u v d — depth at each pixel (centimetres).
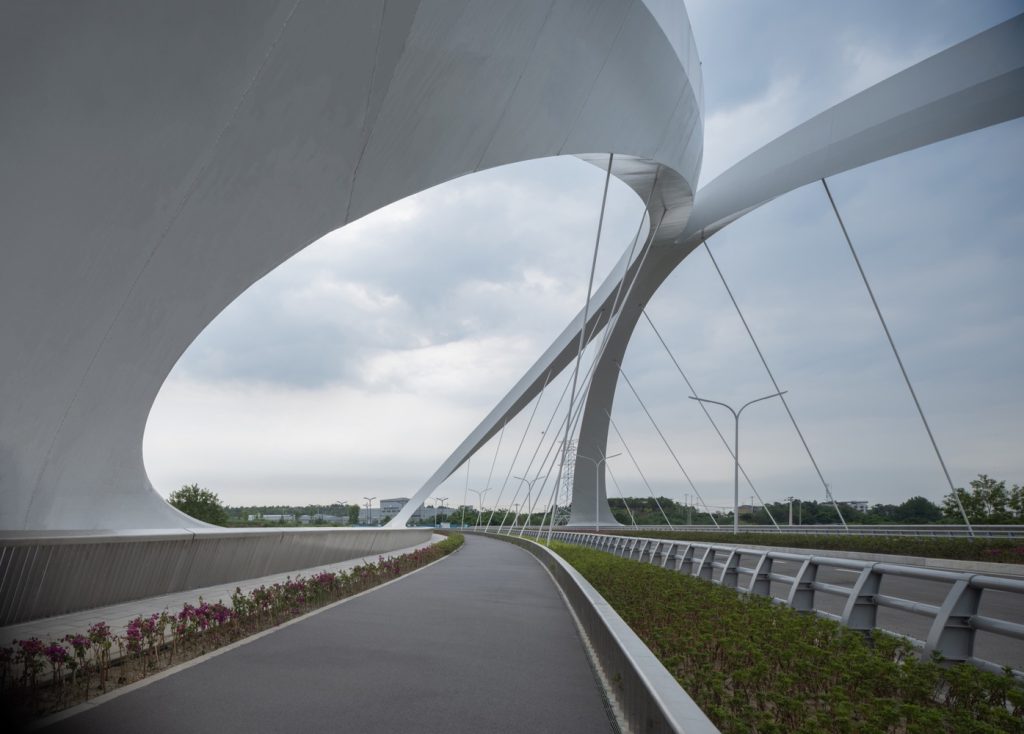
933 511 8800
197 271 1230
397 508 15862
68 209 931
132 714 481
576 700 544
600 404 7069
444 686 580
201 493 5697
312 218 1373
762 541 3575
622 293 5128
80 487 1380
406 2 1132
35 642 521
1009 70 2952
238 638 786
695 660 542
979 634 878
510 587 1448
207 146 1041
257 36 960
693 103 3053
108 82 849
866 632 616
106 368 1216
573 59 1872
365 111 1252
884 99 3419
